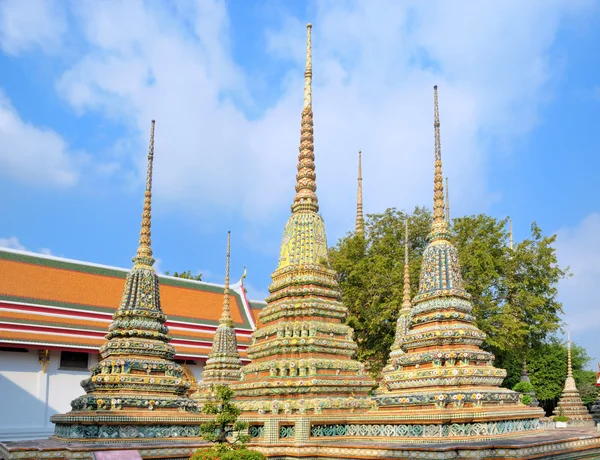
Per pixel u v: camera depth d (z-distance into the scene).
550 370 68.25
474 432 17.12
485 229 39.72
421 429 17.58
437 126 22.84
